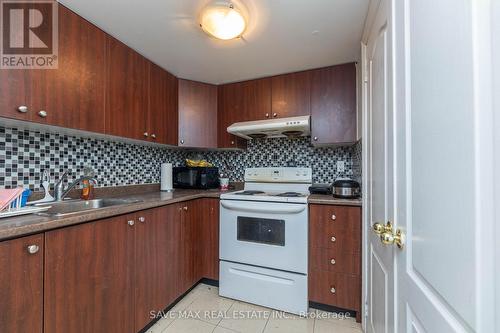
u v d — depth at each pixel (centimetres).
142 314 145
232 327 157
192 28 149
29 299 90
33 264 91
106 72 153
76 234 107
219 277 199
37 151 145
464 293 43
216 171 257
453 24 47
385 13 95
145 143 206
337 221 167
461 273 44
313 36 158
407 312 72
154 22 143
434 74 55
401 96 76
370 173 130
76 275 107
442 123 51
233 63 198
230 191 229
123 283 131
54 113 124
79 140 170
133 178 214
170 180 236
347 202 163
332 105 201
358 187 174
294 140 245
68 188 153
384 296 99
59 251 100
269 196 189
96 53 146
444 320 50
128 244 135
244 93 233
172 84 218
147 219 149
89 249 113
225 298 193
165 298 165
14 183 135
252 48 174
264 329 155
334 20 141
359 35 156
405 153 72
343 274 165
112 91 157
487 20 38
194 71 213
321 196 188
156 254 157
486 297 38
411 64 68
